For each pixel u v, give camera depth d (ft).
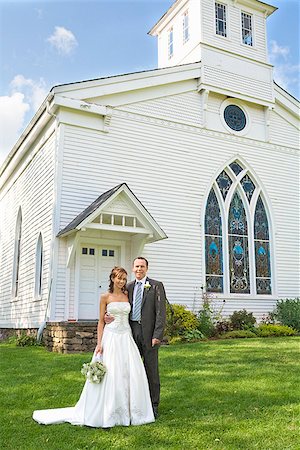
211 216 53.16
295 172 61.00
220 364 26.96
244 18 61.52
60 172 44.19
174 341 40.42
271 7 62.03
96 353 16.53
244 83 57.72
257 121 59.16
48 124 48.83
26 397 19.90
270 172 58.70
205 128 54.29
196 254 50.39
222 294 51.37
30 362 29.81
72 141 45.37
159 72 51.37
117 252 46.52
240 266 53.83
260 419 15.89
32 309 48.24
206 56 55.52
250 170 57.06
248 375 23.62
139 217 42.47
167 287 47.93
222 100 56.75
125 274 17.42
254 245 55.67
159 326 17.12
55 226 42.88
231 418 16.08
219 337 45.42
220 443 13.58
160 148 50.52
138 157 48.83
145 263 17.98
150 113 50.65
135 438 14.15
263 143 58.80
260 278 55.26
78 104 45.57
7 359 31.86
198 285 49.80
